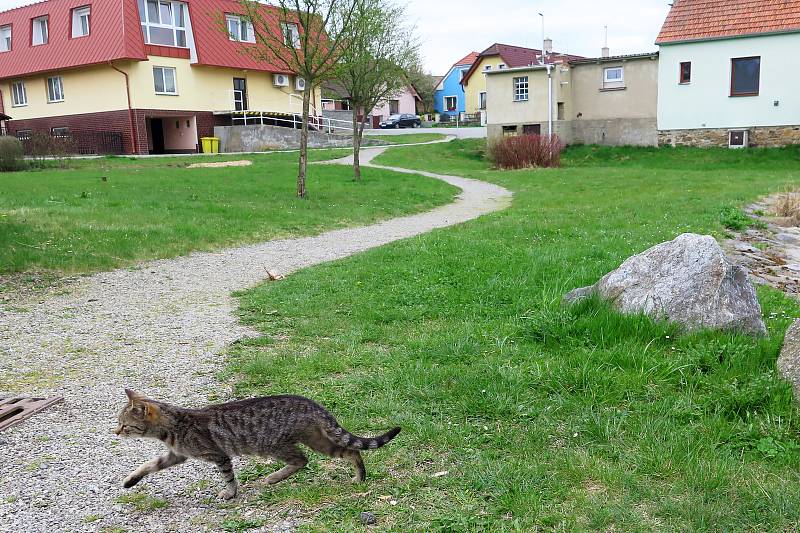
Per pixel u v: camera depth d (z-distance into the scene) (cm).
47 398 603
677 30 3659
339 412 570
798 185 2297
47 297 964
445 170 3256
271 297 960
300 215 1762
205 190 2142
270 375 655
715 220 1538
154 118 4150
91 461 493
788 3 3434
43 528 410
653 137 3866
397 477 470
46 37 4072
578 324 736
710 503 424
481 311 872
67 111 3975
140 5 3762
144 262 1218
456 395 594
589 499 432
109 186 2180
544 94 3956
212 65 3997
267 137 4128
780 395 548
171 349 742
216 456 435
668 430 518
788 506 416
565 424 541
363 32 2175
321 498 445
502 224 1545
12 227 1309
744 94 3512
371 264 1158
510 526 406
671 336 708
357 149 2567
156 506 438
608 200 2019
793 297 949
